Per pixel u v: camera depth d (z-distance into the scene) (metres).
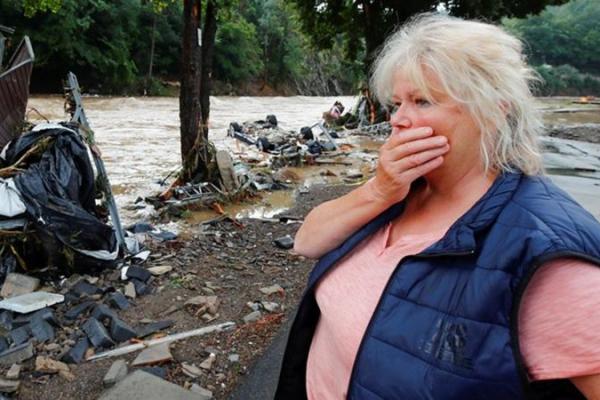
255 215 7.90
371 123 20.72
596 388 0.84
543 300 0.88
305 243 1.42
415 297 1.04
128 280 4.55
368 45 23.66
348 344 1.18
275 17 66.25
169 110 28.53
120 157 13.05
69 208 4.46
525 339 0.89
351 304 1.20
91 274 4.63
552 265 0.88
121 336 3.57
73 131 5.01
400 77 1.10
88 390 3.02
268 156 13.70
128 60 45.03
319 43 27.75
